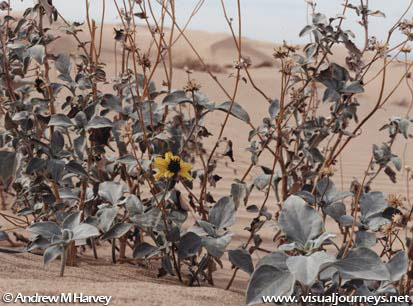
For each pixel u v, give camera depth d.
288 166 2.71
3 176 2.21
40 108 2.44
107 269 2.45
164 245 2.18
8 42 2.55
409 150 7.11
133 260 2.62
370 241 2.10
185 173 2.02
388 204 2.24
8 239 2.58
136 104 2.41
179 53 14.25
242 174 5.17
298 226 1.72
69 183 2.59
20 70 2.55
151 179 2.36
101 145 2.34
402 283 2.18
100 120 2.23
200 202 2.51
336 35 2.36
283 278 1.59
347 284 1.95
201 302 1.88
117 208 2.19
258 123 7.80
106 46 14.88
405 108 10.60
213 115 7.86
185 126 2.98
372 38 2.50
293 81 2.48
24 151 2.52
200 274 2.57
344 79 2.42
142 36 12.53
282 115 2.42
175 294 1.93
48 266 2.32
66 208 2.69
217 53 15.20
